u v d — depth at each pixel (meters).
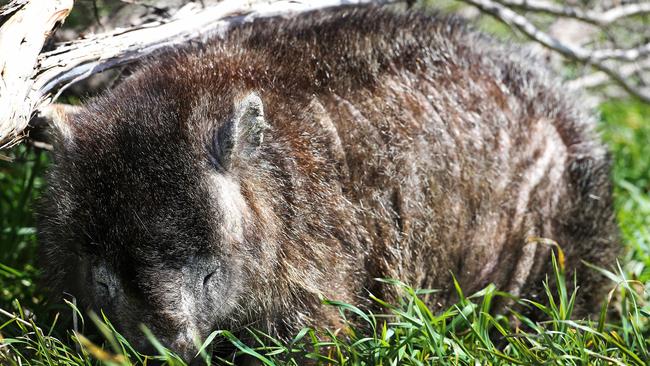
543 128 10.38
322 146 8.91
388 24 10.16
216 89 8.55
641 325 9.52
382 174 9.23
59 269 8.42
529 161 10.11
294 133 8.74
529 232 10.04
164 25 9.30
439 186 9.52
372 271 9.20
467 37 10.70
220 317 8.04
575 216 10.40
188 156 7.82
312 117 8.97
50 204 8.27
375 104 9.38
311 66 9.32
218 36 9.52
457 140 9.66
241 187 8.16
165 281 7.52
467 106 9.86
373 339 8.00
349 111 9.22
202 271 7.72
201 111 8.20
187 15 9.54
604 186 10.80
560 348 7.77
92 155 7.83
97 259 7.66
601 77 14.98
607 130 15.16
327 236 8.73
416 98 9.60
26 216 10.74
